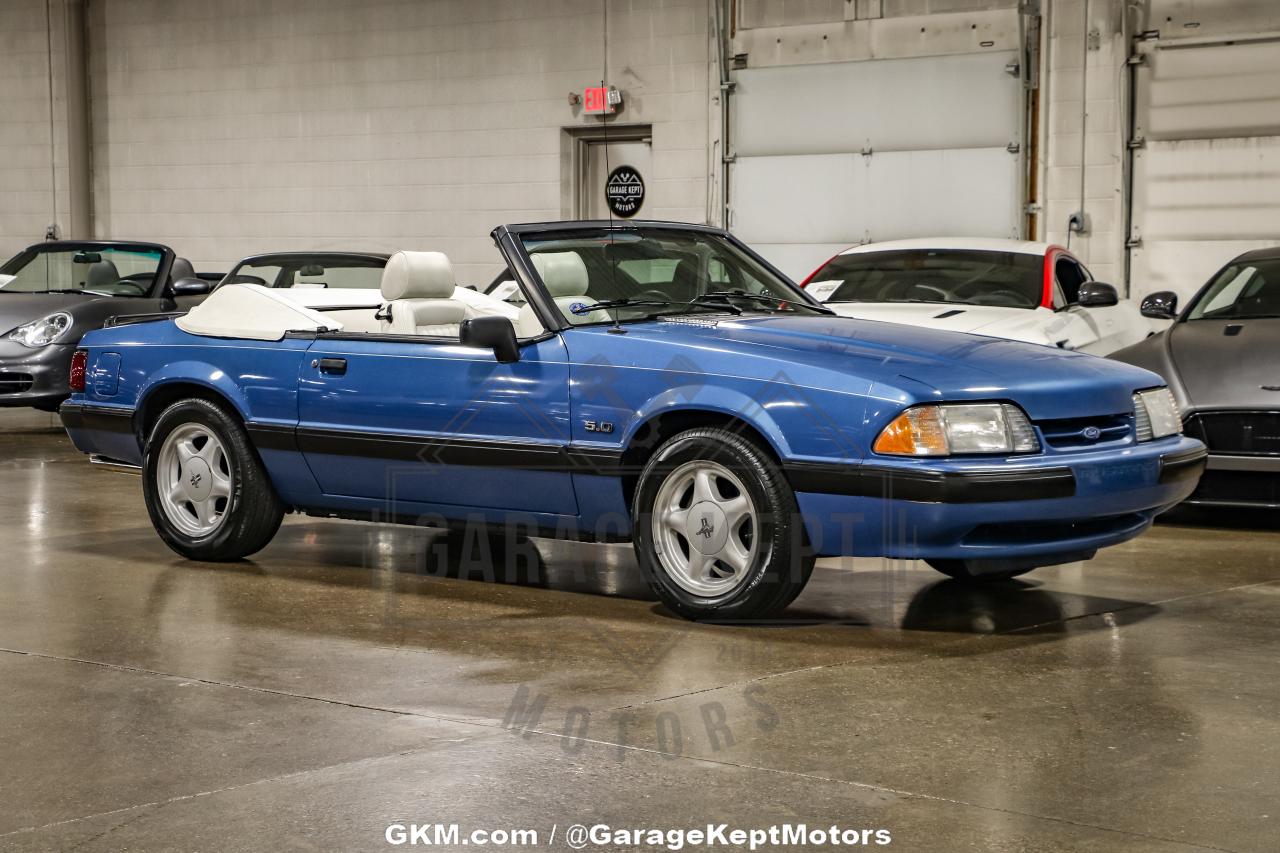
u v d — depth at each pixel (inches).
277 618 188.2
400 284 222.1
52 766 129.3
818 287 323.9
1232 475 257.1
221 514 225.9
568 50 585.3
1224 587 212.5
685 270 215.2
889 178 530.9
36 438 413.4
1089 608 197.5
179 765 129.3
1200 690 154.8
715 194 563.2
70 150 705.6
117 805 119.4
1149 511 193.6
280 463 218.7
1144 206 489.4
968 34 511.2
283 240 661.3
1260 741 136.9
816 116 541.0
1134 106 487.5
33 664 164.9
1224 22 471.2
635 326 196.4
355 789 122.7
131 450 237.5
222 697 151.0
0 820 116.2
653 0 567.8
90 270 443.8
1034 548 177.9
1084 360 195.0
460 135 612.4
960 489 169.9
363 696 151.3
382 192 633.6
